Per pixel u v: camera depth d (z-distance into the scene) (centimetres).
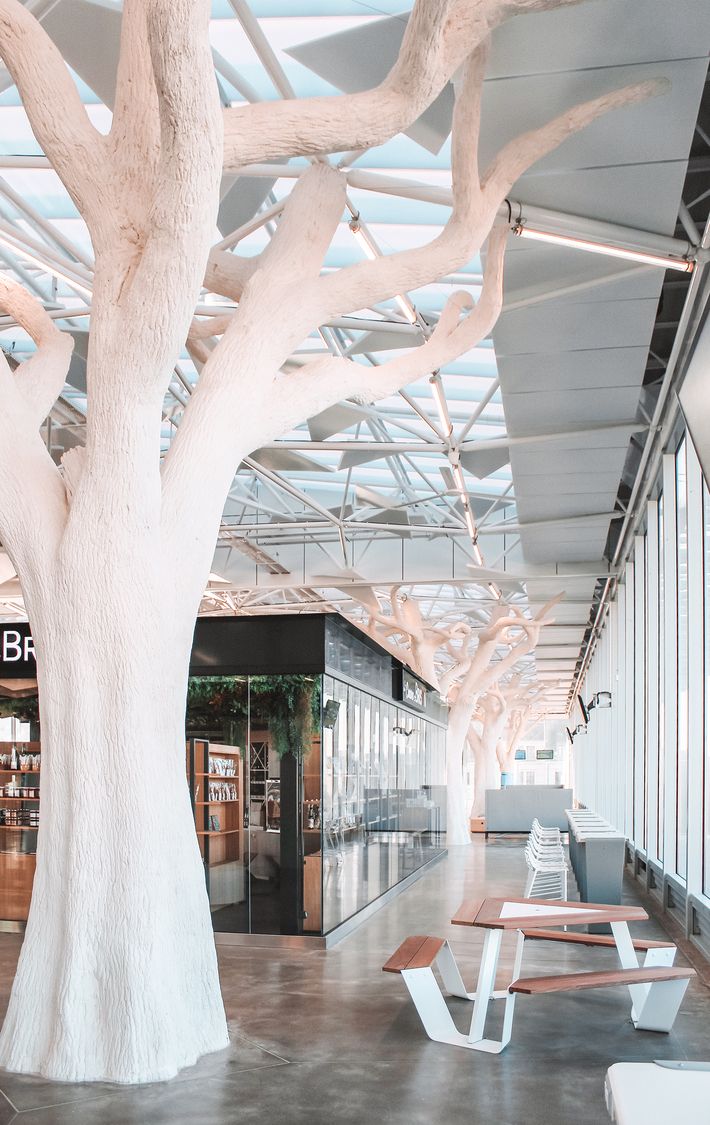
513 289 1057
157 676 748
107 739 730
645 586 1956
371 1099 632
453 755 3122
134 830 720
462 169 812
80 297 1580
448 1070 691
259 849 1242
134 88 721
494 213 845
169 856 744
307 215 850
